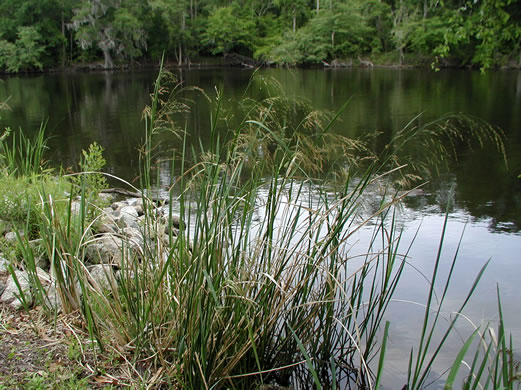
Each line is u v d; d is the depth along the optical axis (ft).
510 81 78.59
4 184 11.47
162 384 6.89
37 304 8.50
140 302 7.47
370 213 16.30
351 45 127.75
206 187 6.81
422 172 24.29
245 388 7.31
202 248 6.52
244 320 6.88
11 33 129.90
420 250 14.19
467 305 11.06
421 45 121.80
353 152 28.55
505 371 5.12
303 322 7.61
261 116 7.38
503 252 14.20
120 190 20.45
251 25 147.54
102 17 135.13
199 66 149.18
